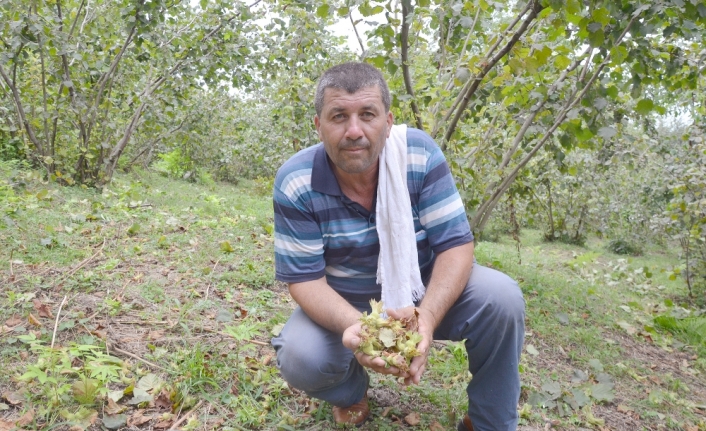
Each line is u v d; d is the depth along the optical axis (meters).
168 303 3.36
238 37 7.86
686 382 3.71
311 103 7.19
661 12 3.53
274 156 11.77
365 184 2.01
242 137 13.45
